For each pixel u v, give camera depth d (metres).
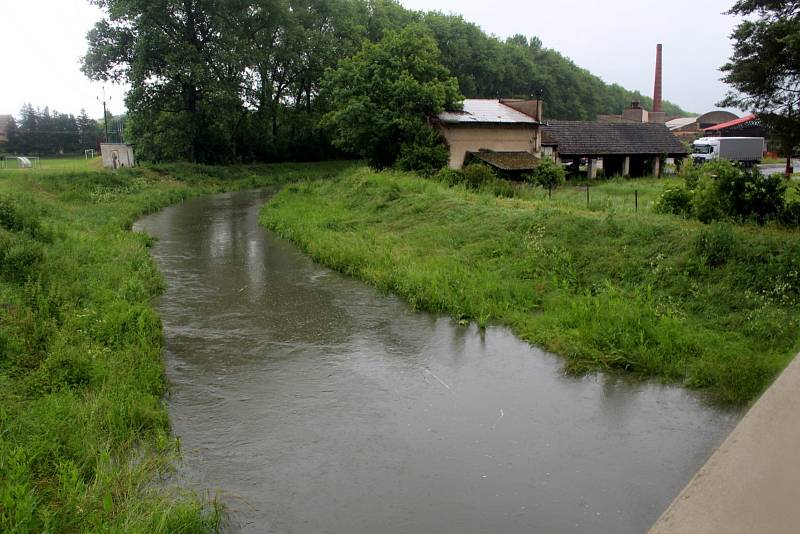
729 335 8.63
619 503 5.42
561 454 6.26
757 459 2.49
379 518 5.27
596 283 11.18
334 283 13.24
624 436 6.60
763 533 2.19
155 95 38.34
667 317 9.21
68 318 9.16
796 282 9.31
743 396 7.14
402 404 7.45
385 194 21.11
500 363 8.69
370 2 55.72
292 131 51.72
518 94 71.94
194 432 6.77
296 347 9.40
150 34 34.66
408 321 10.59
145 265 13.68
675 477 5.79
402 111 28.05
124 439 6.34
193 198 33.31
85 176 29.97
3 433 5.91
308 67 47.16
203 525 5.05
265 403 7.50
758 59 11.52
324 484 5.79
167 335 9.91
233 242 18.52
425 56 29.34
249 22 41.59
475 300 11.06
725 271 10.12
